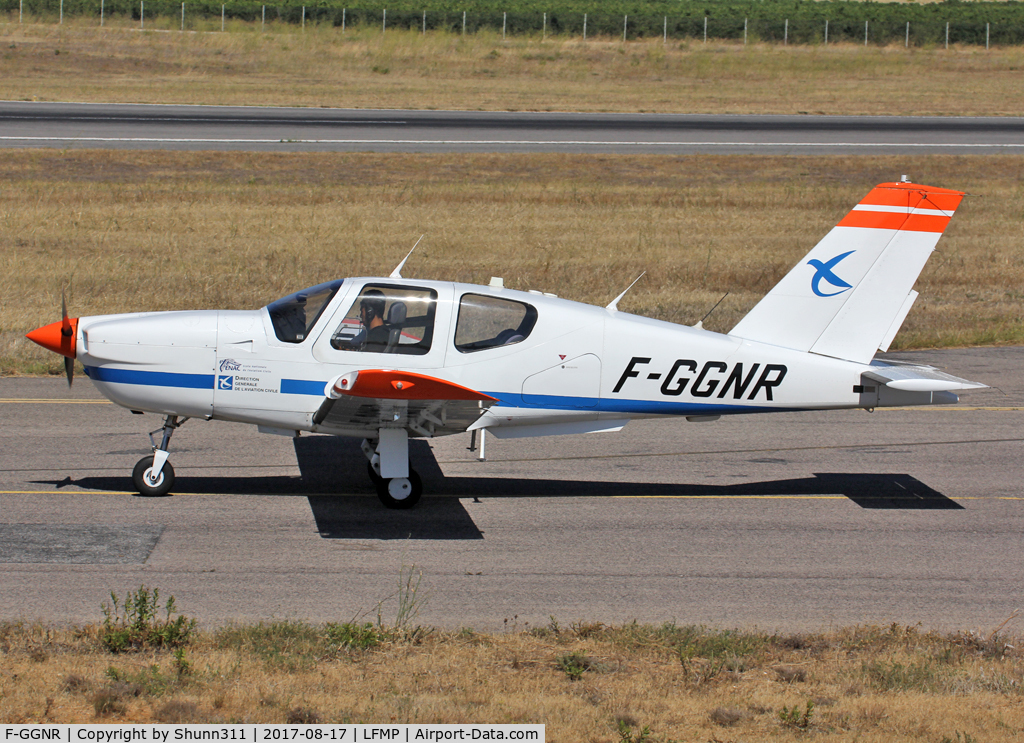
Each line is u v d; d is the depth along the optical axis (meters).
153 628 22.11
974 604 26.06
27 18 183.25
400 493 31.52
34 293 59.97
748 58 182.62
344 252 72.62
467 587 26.05
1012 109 147.62
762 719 19.20
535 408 32.16
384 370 29.69
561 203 90.75
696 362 32.44
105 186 88.81
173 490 32.50
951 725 19.02
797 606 25.61
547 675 21.00
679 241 79.56
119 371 30.94
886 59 186.12
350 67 165.50
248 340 31.09
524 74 166.75
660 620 24.52
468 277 67.19
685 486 35.03
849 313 32.91
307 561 27.30
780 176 103.81
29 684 19.59
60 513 29.98
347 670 20.84
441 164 103.00
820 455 38.97
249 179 94.44
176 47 169.38
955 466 37.81
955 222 89.25
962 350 56.56
